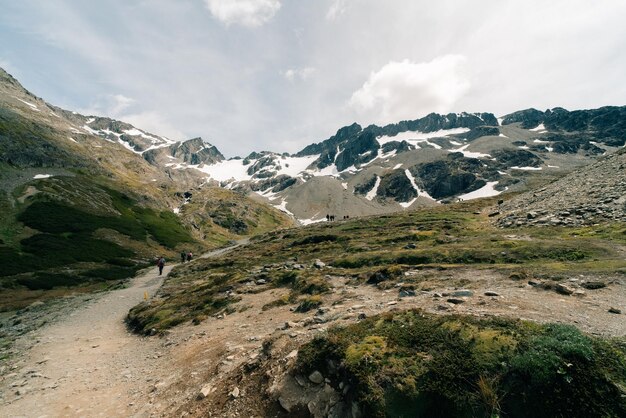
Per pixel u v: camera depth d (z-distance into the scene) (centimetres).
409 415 877
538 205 4397
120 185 17850
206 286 3622
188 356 1797
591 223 2986
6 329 3431
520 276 1861
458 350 974
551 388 807
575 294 1483
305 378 1094
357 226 7419
